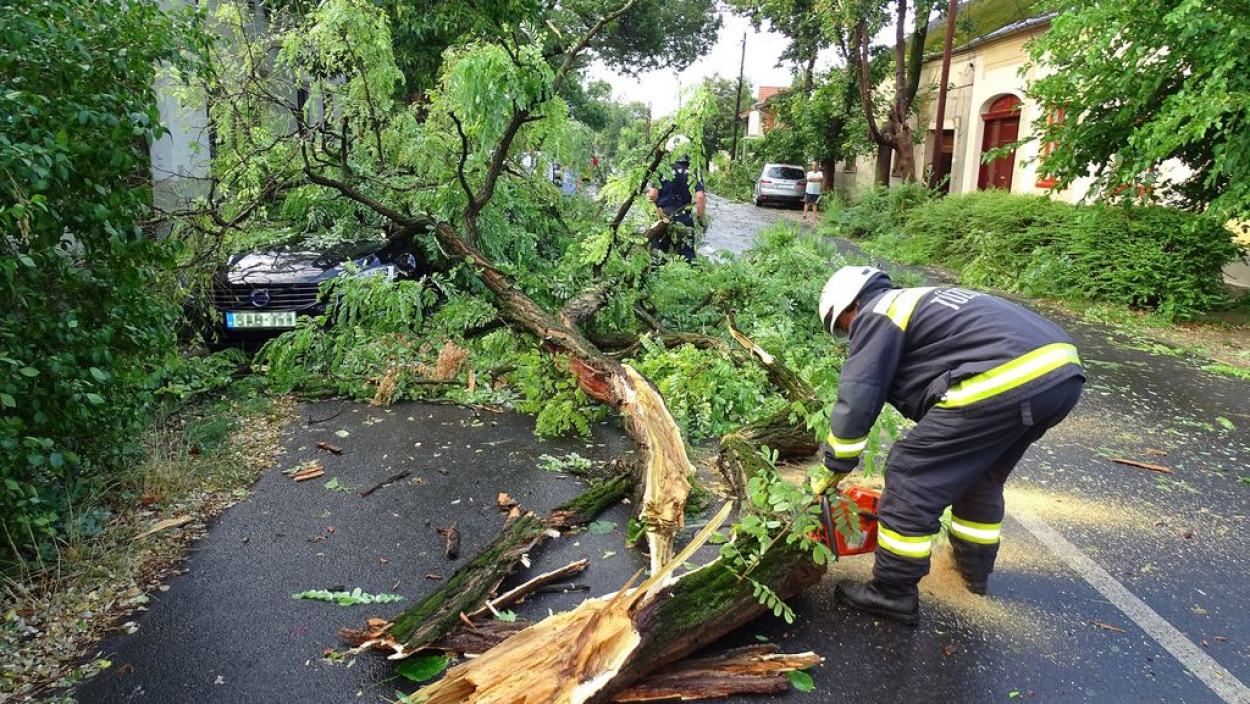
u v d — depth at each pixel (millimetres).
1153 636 3104
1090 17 9828
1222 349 8703
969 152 23047
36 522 3215
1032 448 5285
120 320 3584
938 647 3000
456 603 2992
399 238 7043
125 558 3408
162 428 4863
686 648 2791
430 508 4066
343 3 6609
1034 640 3061
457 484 4371
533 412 5457
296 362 6070
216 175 6422
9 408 3156
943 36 26344
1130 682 2820
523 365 5500
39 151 2885
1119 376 7352
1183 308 10281
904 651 2971
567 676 2406
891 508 3080
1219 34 8898
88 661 2793
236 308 6355
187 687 2658
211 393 5727
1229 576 3590
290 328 6363
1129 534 4004
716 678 2736
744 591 2973
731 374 5070
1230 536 4004
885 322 2996
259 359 6016
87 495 3811
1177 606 3330
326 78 7176
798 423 4602
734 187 37844
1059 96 11031
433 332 6438
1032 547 3836
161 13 3793
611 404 4594
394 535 3768
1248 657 2988
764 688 2703
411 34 11797
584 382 4828
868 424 2969
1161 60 9867
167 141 7852
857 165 31953
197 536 3705
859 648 2982
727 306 6988
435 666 2768
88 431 3559
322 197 7066
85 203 3293
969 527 3307
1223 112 8703
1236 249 10211
